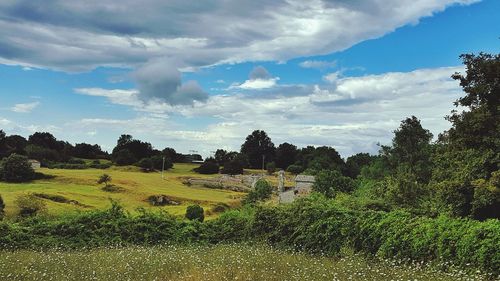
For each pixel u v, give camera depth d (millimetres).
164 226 23188
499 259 13195
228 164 169125
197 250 19047
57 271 14016
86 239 21906
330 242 19047
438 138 27703
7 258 15812
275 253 17672
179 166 180375
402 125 51531
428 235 15312
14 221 22391
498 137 23203
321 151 142125
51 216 23047
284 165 198750
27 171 104188
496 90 25594
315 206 20391
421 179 46594
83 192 89875
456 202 23125
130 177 120750
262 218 22047
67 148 182125
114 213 23219
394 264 15047
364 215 18438
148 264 15133
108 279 13102
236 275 12961
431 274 12969
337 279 12297
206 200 90812
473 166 23156
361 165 128750
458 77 26484
